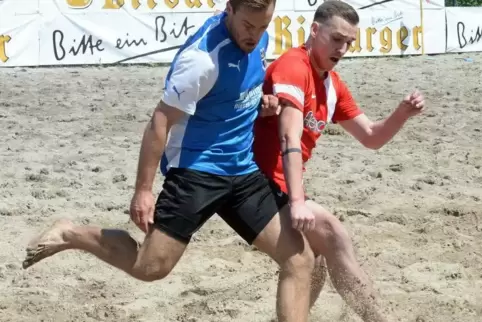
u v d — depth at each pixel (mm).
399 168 8445
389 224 6676
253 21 3660
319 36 4129
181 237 3953
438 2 17625
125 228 6543
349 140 9977
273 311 5004
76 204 7137
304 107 4195
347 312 4977
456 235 6449
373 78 14586
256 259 5973
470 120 10984
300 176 3988
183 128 3922
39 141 9625
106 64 15586
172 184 3959
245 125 4000
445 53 17812
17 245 6113
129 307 5066
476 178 8156
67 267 5723
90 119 10891
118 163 8656
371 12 17125
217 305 5066
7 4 14875
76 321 4859
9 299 5137
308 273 4074
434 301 5168
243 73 3852
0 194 7363
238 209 4031
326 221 4207
